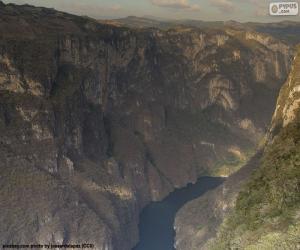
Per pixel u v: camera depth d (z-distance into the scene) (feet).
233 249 258.78
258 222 263.70
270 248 224.53
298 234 225.35
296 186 267.39
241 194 338.34
